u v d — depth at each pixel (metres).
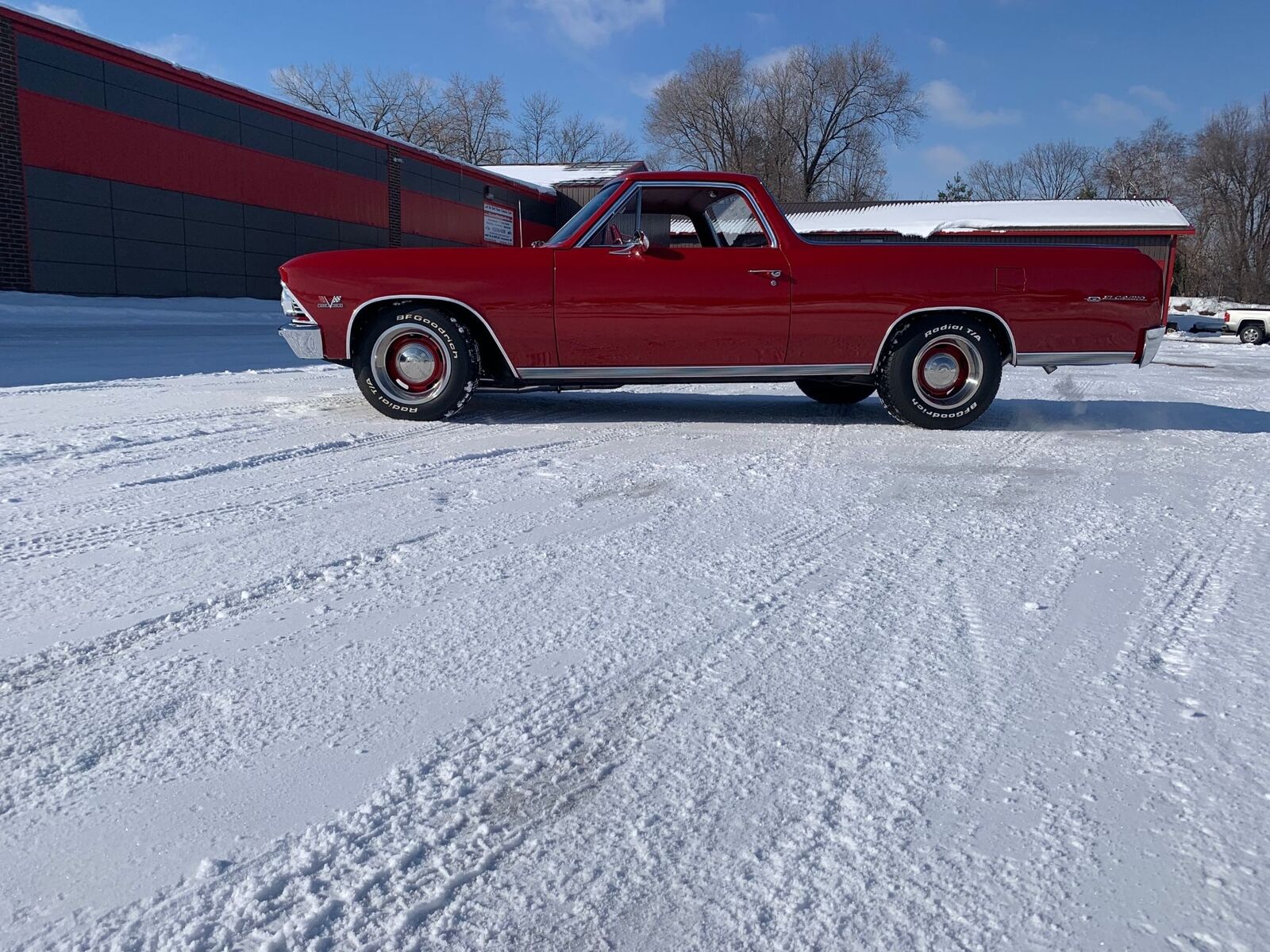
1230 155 53.94
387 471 4.03
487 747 1.76
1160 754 1.76
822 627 2.36
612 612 2.44
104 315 16.31
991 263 5.26
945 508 3.57
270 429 5.00
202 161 19.83
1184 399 7.59
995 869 1.43
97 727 1.82
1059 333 5.32
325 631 2.30
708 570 2.79
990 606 2.53
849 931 1.29
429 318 5.18
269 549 2.92
